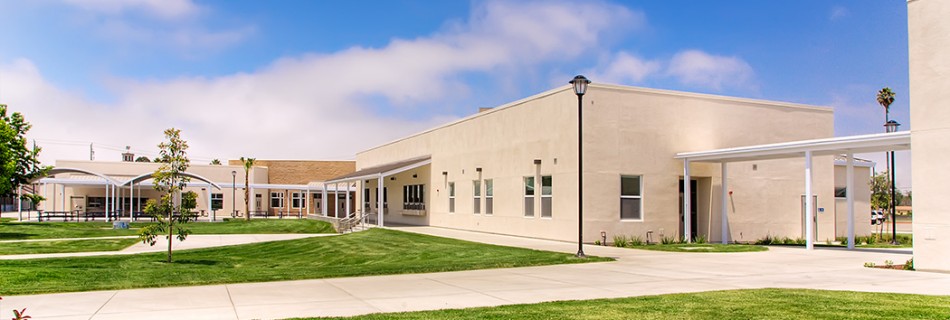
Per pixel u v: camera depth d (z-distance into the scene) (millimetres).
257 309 9102
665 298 9625
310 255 20969
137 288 11242
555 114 22828
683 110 23000
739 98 24047
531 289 11078
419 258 18203
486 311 8688
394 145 42062
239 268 16625
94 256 19844
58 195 59406
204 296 10320
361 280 12453
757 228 23984
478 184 29266
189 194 18156
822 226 25141
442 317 8234
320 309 9102
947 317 7832
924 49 13492
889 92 42594
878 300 9219
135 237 28750
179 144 17781
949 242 13008
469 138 29984
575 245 20844
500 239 23750
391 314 8523
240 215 64062
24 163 37625
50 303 9555
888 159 28484
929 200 13352
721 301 9258
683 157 22266
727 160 22047
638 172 22078
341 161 70688
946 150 13062
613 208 21609
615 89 21953
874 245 22656
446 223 32344
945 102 13102
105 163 60000
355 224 35281
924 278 12250
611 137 21750
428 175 35094
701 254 17906
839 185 27078
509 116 26234
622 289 10977
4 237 28484
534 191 24172
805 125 25219
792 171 24828
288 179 69000
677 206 22641
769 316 8023
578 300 9625
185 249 23203
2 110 36656
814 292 10156
